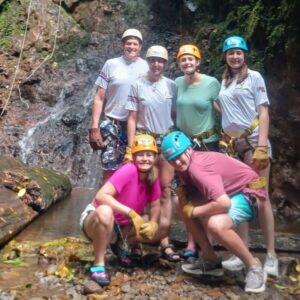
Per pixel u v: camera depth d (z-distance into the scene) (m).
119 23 10.81
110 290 3.70
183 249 4.60
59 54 10.38
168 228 4.20
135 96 4.28
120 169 3.87
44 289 3.72
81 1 10.97
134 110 4.29
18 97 9.66
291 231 5.48
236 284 3.87
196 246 4.39
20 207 5.43
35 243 4.67
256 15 6.58
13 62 10.21
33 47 10.45
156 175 3.96
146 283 3.83
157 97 4.22
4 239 4.62
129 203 3.89
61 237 4.97
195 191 3.82
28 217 5.35
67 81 9.85
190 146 3.74
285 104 6.18
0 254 4.49
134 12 10.91
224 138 4.16
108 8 10.97
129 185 3.86
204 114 4.20
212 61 7.62
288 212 6.22
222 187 3.63
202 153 3.75
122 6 10.99
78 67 10.08
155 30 10.55
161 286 3.79
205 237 3.94
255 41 6.78
